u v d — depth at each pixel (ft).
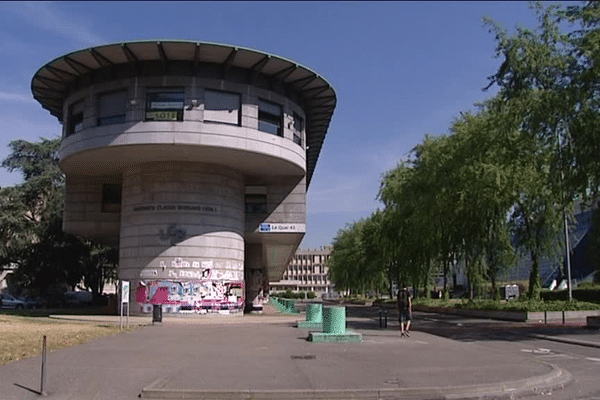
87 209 122.62
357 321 107.96
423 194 124.06
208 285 105.81
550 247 114.83
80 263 176.96
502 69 86.94
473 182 104.94
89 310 147.54
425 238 135.13
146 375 37.19
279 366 40.96
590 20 75.97
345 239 290.97
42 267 171.12
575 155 75.77
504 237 117.08
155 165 108.58
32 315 114.73
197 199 107.76
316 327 81.92
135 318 101.24
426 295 188.96
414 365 41.42
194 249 105.81
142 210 107.76
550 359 49.39
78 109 108.06
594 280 182.19
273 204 122.01
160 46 94.38
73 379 35.65
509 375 36.47
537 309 103.81
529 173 100.99
